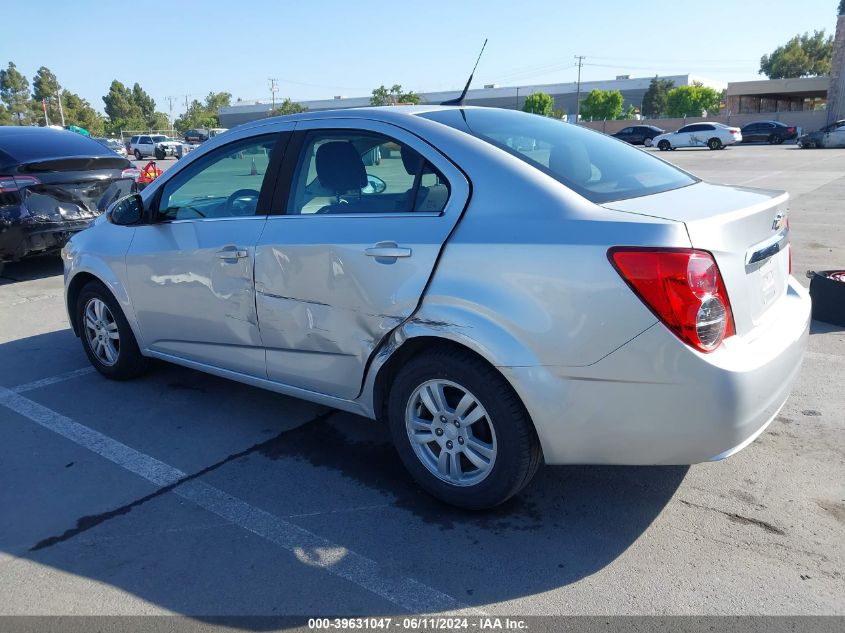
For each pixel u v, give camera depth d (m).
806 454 3.55
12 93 114.94
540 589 2.61
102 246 4.51
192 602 2.60
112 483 3.47
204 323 3.96
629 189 3.02
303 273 3.36
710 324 2.53
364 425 4.09
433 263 2.92
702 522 3.00
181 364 4.28
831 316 5.69
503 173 2.89
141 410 4.34
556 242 2.65
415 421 3.18
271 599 2.60
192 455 3.75
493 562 2.78
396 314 3.04
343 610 2.54
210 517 3.15
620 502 3.18
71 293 4.90
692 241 2.49
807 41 103.88
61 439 3.96
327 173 3.40
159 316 4.23
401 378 3.12
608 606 2.51
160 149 48.69
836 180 16.92
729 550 2.80
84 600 2.62
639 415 2.61
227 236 3.73
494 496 2.97
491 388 2.83
